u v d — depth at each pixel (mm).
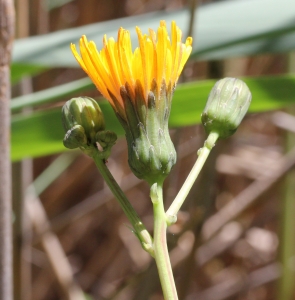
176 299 213
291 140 466
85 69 223
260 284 558
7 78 269
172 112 310
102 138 226
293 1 295
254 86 302
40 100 314
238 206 487
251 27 294
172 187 407
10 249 287
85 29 326
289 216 460
